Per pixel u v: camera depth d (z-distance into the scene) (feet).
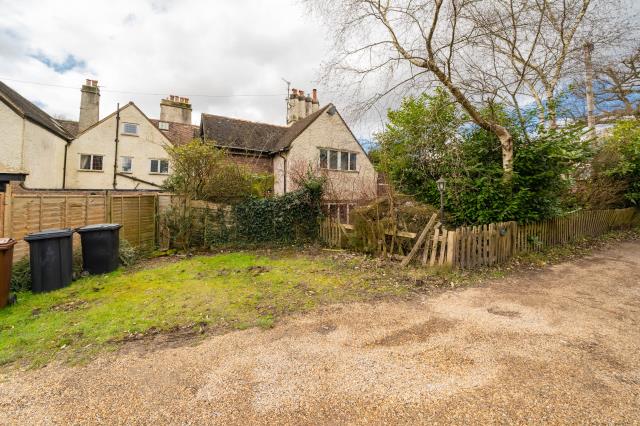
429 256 22.43
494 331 12.20
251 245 32.58
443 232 21.25
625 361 9.88
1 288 15.35
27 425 7.47
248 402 8.17
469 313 14.15
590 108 39.93
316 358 10.35
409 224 24.59
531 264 22.80
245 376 9.37
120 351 11.05
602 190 36.47
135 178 57.26
